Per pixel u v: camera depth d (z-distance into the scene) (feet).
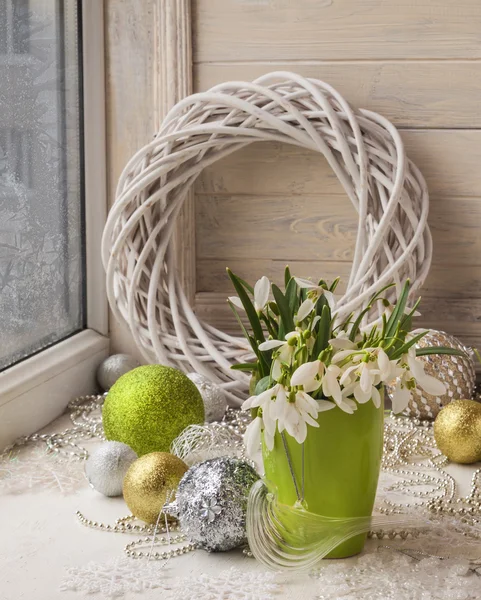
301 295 3.42
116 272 5.40
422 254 5.13
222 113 5.25
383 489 4.10
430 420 5.08
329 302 3.32
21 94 4.81
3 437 4.61
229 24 5.57
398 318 3.23
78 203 5.74
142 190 5.27
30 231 5.03
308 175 5.71
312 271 5.86
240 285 3.34
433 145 5.53
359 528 3.32
